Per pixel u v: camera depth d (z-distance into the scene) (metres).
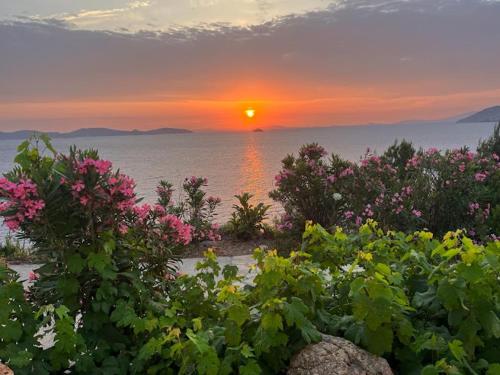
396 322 2.75
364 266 3.06
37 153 3.39
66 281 3.14
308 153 9.95
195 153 85.62
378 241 3.49
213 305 3.41
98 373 2.87
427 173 8.92
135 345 3.20
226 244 9.98
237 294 2.90
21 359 2.65
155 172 37.44
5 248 9.13
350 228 8.55
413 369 2.72
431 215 8.39
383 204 8.19
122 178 3.39
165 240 3.74
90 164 3.16
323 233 3.53
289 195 9.62
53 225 3.21
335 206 9.16
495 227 8.02
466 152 8.84
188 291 3.39
